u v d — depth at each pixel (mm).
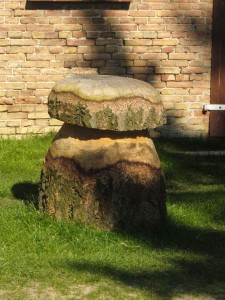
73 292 3725
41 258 4129
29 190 5438
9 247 4266
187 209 5059
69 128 4582
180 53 6949
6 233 4418
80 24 6828
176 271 4035
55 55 6844
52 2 6777
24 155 6305
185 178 6031
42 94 6863
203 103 7008
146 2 6863
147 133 4625
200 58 6973
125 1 6781
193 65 6973
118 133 4520
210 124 7027
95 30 6848
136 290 3766
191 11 6918
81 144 4516
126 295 3703
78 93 4418
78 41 6844
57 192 4562
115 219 4488
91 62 6879
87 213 4496
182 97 6996
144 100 4445
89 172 4480
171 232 4586
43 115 6887
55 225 4496
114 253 4238
